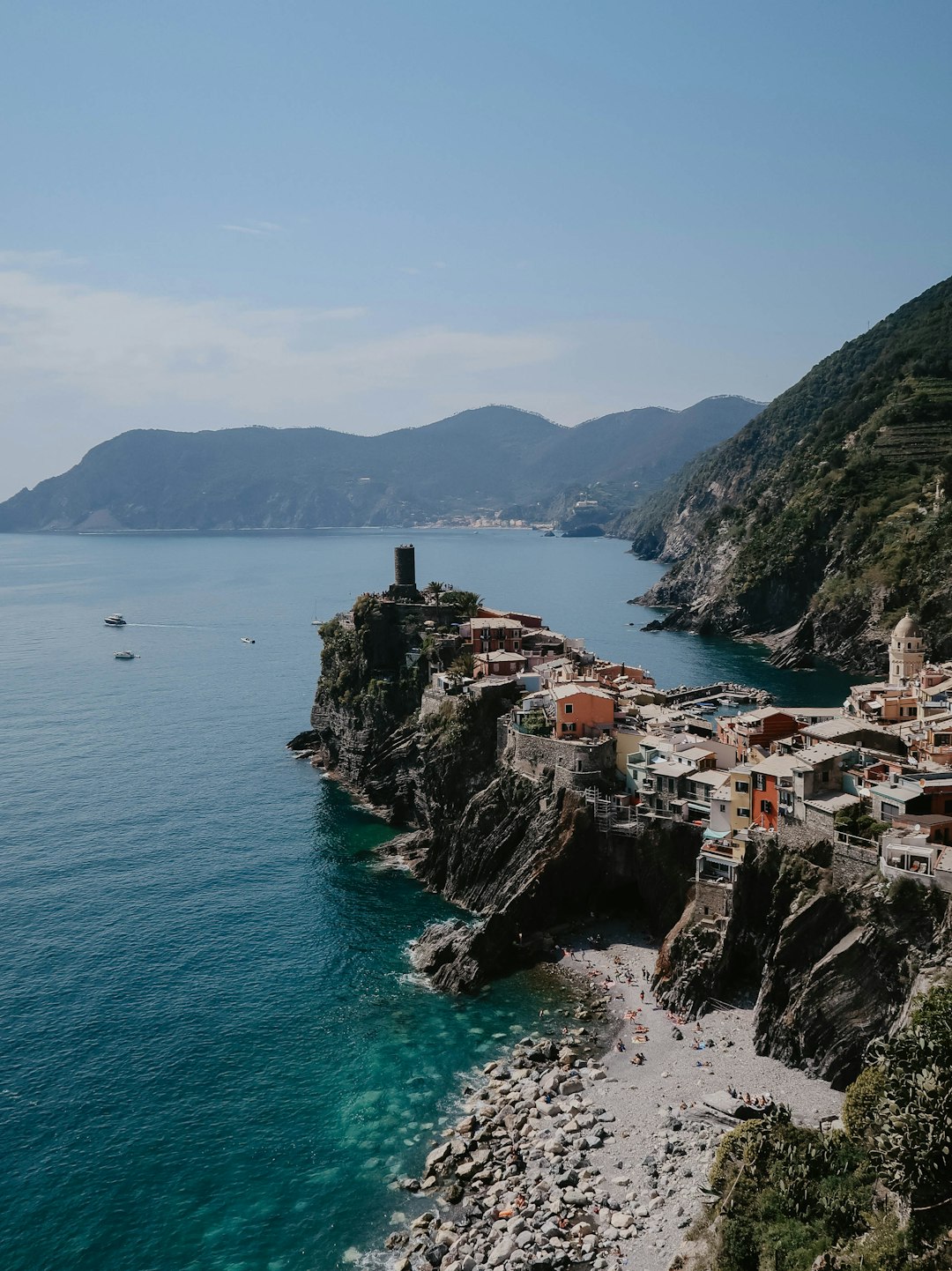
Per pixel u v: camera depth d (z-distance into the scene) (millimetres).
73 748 188375
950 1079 58281
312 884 126375
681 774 109438
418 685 161250
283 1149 76875
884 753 102500
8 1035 91000
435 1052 88938
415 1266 64875
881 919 81000
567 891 112062
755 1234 59969
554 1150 74250
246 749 188500
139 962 104938
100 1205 71438
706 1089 80438
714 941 95062
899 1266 52500
